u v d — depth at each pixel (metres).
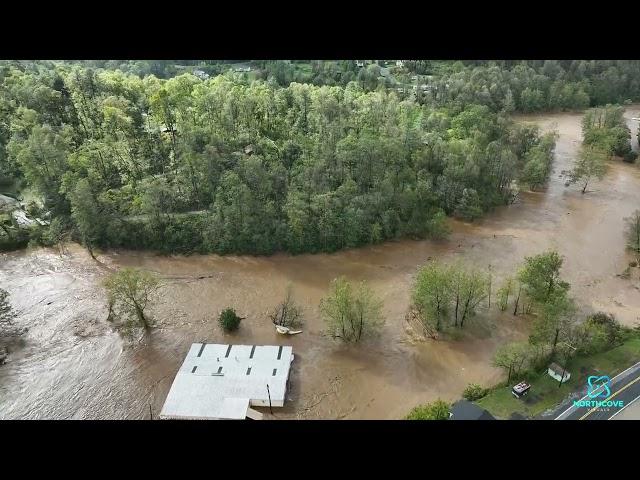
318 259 141.75
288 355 104.31
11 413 95.69
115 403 97.62
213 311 122.19
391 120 178.50
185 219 148.25
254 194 143.62
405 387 100.12
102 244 147.00
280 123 178.62
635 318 116.19
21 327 117.62
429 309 110.31
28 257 144.25
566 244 147.50
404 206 149.00
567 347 99.62
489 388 97.25
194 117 166.75
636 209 166.62
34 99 174.62
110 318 118.56
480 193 163.75
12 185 170.12
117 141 163.12
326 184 147.50
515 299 122.75
